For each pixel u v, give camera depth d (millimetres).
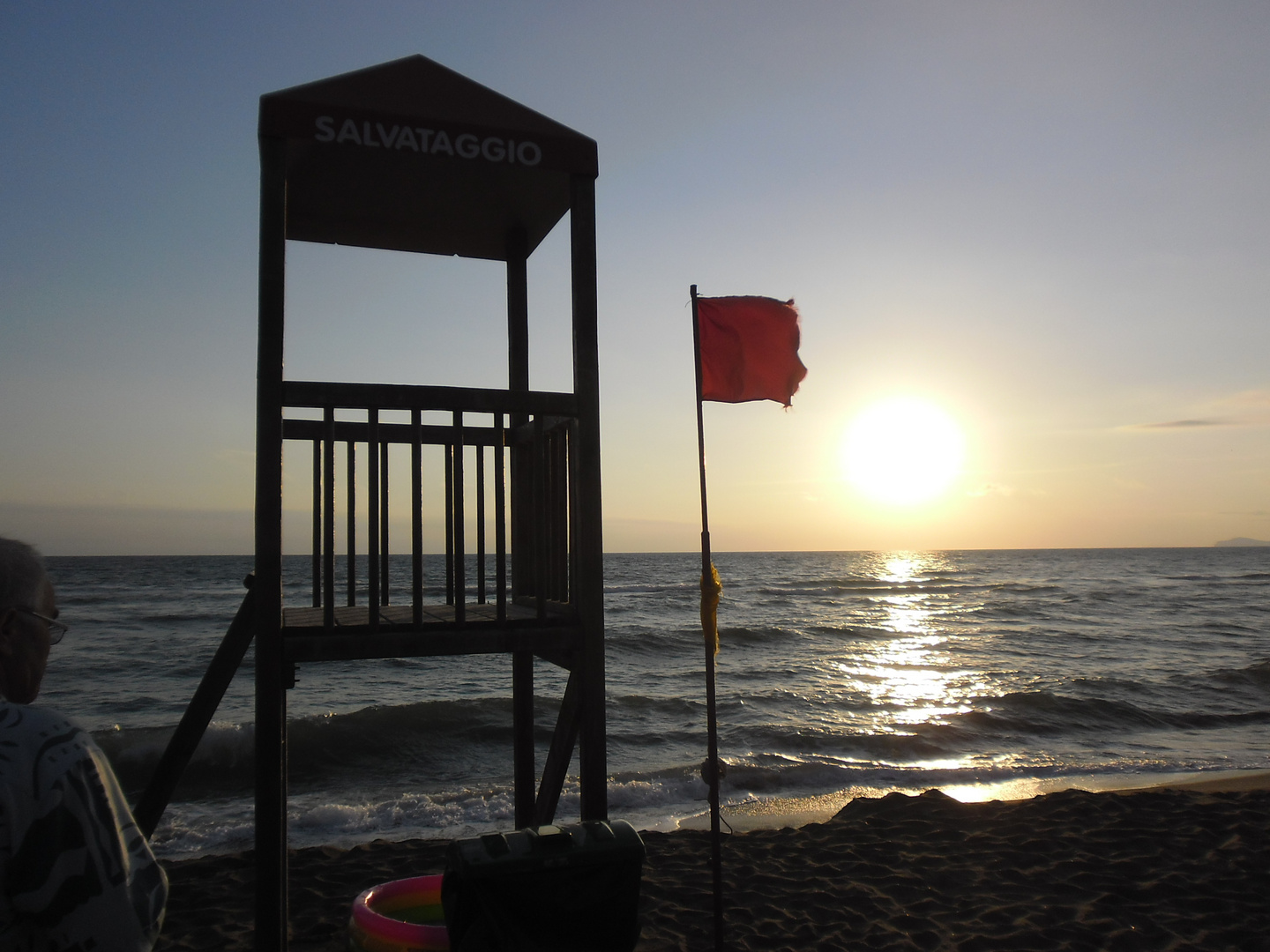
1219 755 12750
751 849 6637
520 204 4656
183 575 73188
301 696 18781
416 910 3627
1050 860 6172
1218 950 4645
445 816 9461
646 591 55969
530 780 4957
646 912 5176
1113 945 4719
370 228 4926
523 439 4828
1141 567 108438
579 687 3717
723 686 19562
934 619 38094
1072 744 13789
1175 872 5863
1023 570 98500
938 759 12664
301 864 6285
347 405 3361
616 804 9961
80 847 1298
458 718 14344
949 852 6430
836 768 11500
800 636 29984
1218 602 47938
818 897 5484
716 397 4367
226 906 5473
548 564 4348
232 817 9648
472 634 3525
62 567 94812
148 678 20625
